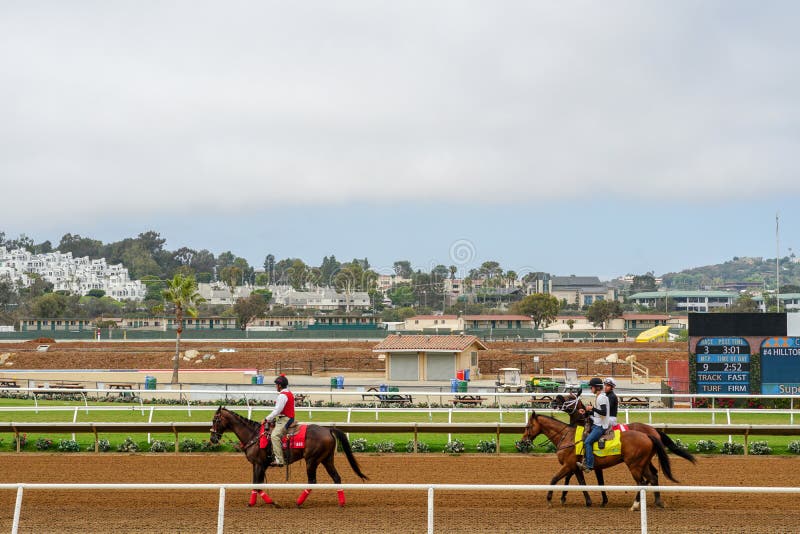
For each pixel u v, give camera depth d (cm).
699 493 1702
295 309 15238
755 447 2228
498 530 1402
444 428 2241
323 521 1472
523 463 2091
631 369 5538
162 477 1927
